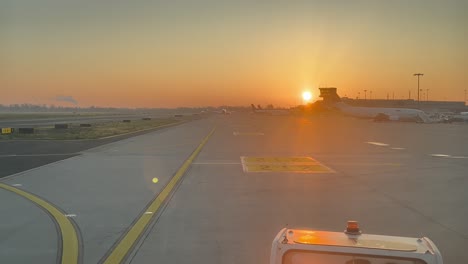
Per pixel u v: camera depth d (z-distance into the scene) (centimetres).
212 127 8325
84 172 2353
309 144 4300
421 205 1526
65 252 994
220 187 1884
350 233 606
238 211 1420
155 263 927
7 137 5112
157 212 1406
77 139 4966
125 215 1364
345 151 3566
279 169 2480
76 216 1352
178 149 3756
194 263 929
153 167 2566
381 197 1670
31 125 8256
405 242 573
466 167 2572
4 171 2394
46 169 2477
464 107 17762
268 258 960
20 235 1137
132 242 1077
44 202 1566
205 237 1122
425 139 5022
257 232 1170
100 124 8994
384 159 2988
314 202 1570
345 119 13825
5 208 1464
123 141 4725
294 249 546
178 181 2044
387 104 18762
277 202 1567
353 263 532
